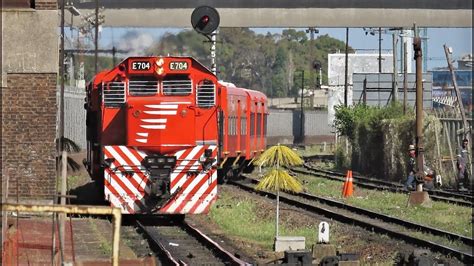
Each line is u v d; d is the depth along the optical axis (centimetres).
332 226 5762
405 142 10519
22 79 5566
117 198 5597
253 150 9738
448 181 9769
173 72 5762
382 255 4512
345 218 6075
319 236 4397
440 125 10262
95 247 4356
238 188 8694
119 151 5600
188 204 5622
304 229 5538
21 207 2439
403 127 10594
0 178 5506
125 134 5738
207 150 5634
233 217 5972
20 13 5562
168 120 5644
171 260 3966
